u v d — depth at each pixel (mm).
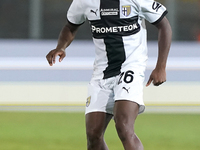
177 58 39438
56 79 36906
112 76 11492
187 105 29156
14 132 20125
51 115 25031
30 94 31875
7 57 39969
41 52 40375
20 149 16734
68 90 32750
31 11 41188
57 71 37406
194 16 40781
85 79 36906
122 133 10562
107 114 11680
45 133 19906
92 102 11469
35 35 41375
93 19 11617
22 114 25344
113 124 21906
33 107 27922
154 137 19156
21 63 38531
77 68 37656
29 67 37906
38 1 41031
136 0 11344
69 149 16812
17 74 37188
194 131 20625
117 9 11312
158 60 11539
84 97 31297
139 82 11250
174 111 26766
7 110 26766
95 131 11250
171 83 35438
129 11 11328
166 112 26359
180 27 40812
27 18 41344
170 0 40031
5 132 20125
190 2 40656
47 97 31203
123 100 10906
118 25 11367
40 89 33031
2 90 32719
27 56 40031
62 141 18281
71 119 23672
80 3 11859
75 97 31297
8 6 41156
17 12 41188
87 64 38281
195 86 34094
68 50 40469
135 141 10578
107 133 19703
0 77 36875
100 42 11656
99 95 11492
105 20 11414
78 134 19734
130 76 11219
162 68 11438
